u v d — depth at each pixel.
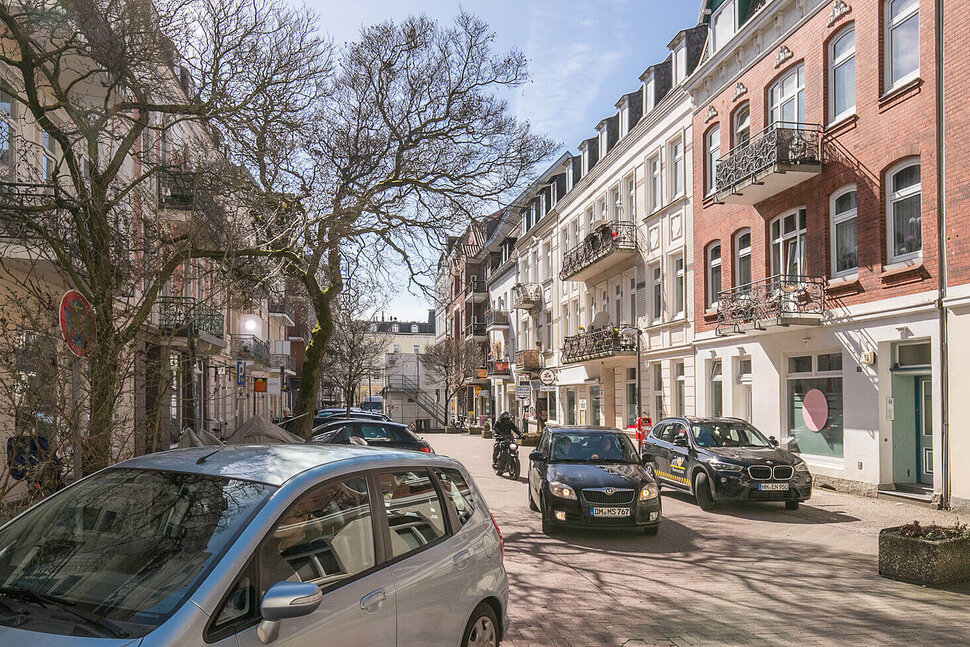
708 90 19.89
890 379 13.30
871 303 13.45
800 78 16.06
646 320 24.19
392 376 71.50
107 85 9.92
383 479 3.78
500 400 49.72
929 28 12.18
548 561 8.30
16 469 5.70
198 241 10.56
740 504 12.73
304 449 3.89
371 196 13.96
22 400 5.74
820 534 9.97
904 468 13.16
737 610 6.30
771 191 16.41
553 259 36.88
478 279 58.38
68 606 2.61
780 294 15.38
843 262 14.59
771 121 17.12
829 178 14.78
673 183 22.62
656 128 23.45
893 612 6.23
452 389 60.56
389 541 3.58
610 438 11.37
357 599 3.16
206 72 9.70
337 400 61.75
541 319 39.25
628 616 6.12
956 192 11.55
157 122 15.84
